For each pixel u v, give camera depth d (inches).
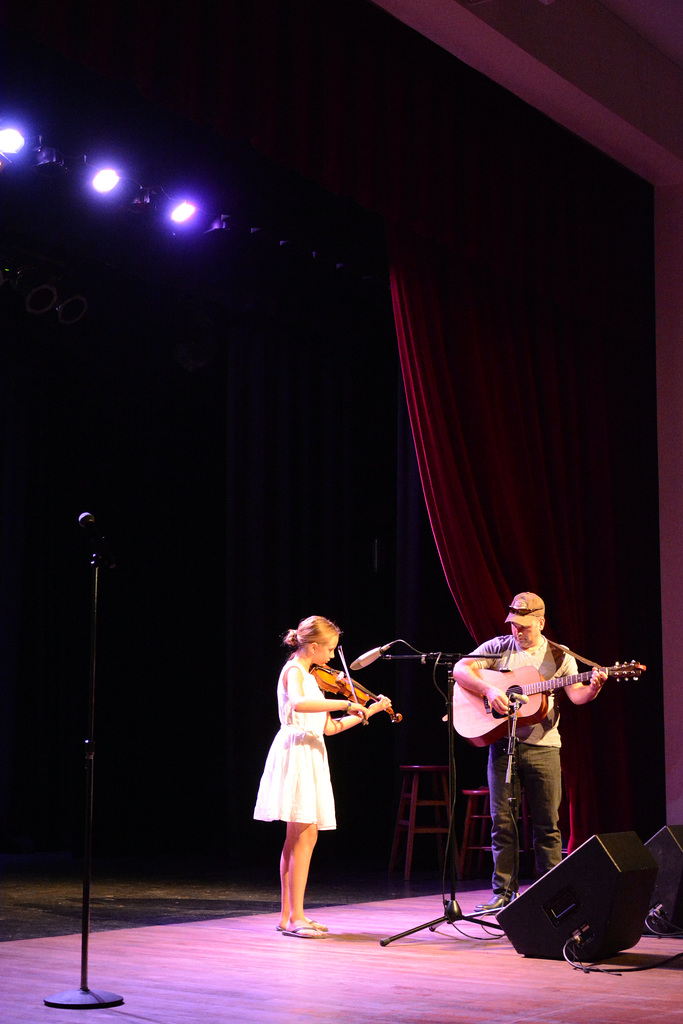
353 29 223.6
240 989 137.9
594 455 285.4
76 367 331.6
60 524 332.8
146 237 253.9
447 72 245.3
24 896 229.1
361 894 235.1
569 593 270.2
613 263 290.7
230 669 304.2
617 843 154.6
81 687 323.9
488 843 287.0
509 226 259.0
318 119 213.8
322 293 309.1
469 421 254.2
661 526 294.0
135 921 195.8
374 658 182.4
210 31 195.2
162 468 343.3
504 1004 129.3
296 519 323.6
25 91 223.6
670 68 290.2
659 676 290.5
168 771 335.3
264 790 182.9
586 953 153.9
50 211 236.7
